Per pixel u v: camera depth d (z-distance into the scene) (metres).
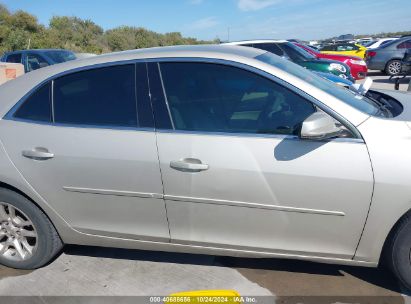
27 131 2.51
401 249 2.14
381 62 14.19
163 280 2.60
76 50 34.34
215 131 2.23
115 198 2.41
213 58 2.32
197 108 2.29
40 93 2.55
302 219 2.17
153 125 2.32
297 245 2.25
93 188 2.43
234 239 2.32
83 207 2.50
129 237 2.52
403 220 2.08
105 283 2.59
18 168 2.51
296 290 2.43
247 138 2.17
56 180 2.47
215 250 2.39
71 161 2.41
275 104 2.21
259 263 2.73
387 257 2.23
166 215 2.37
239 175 2.16
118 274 2.68
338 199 2.08
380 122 2.09
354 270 2.60
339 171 2.05
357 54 16.91
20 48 28.33
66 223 2.58
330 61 7.80
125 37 46.09
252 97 2.25
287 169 2.11
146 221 2.43
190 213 2.31
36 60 10.43
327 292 2.40
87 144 2.38
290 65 2.57
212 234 2.35
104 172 2.37
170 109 2.31
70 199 2.50
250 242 2.31
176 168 2.23
